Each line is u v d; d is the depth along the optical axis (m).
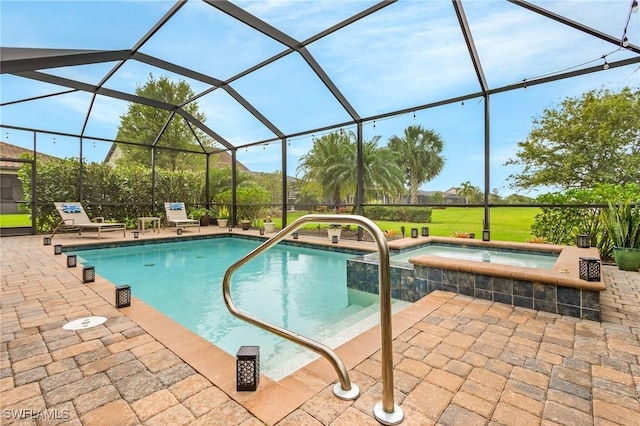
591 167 5.84
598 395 1.44
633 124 5.39
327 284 4.48
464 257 4.96
